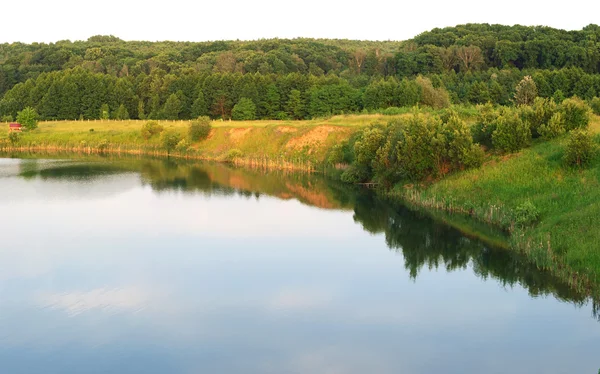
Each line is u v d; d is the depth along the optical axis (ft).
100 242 140.46
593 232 111.65
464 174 169.89
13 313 98.17
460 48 470.39
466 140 171.73
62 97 408.05
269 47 638.12
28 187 215.51
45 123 396.37
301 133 282.15
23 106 421.18
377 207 180.65
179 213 173.78
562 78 323.78
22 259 126.31
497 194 151.64
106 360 82.43
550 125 168.86
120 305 101.81
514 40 491.31
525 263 116.37
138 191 210.59
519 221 132.36
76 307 100.78
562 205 130.72
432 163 179.11
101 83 413.39
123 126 377.91
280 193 208.13
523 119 176.96
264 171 263.49
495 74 377.50
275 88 367.04
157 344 87.30
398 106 320.50
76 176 244.42
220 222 162.91
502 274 115.24
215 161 300.61
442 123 185.68
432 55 466.70
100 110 410.52
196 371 79.10
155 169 270.26
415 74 468.34
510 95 340.39
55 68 556.51
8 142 344.49
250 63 526.98
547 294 102.94
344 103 341.21
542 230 123.13
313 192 208.95
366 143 209.15
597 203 122.21
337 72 554.46
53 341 88.22
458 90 365.61
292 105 363.15
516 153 167.84
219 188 218.38
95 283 112.27
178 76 461.37
